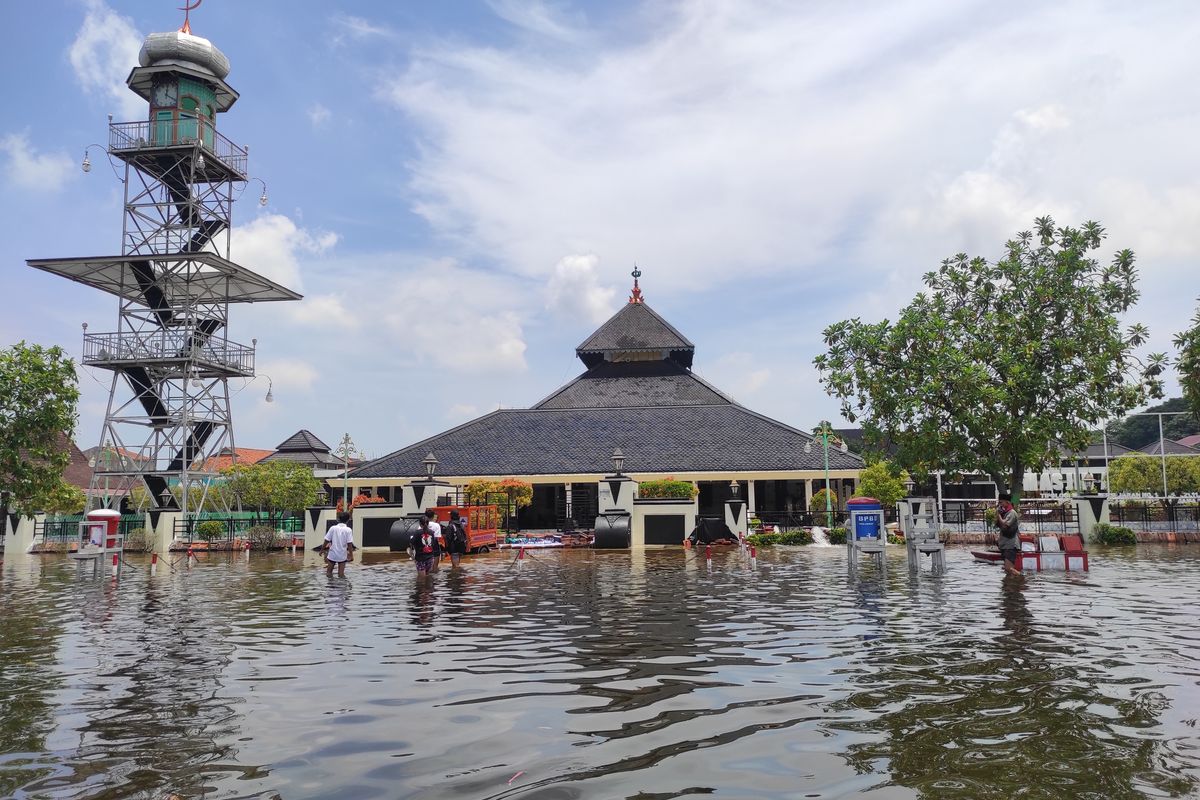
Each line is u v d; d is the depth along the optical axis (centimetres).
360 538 2922
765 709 593
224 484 4041
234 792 432
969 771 452
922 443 2677
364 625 1056
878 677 697
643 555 2520
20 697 655
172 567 2231
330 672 748
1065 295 2661
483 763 477
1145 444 10175
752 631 962
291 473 4216
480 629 1005
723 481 4247
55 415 2600
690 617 1094
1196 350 2659
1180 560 2147
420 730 549
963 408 2639
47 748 514
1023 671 715
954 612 1120
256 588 1596
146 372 3803
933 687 657
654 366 5678
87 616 1185
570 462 4238
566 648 861
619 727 550
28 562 2630
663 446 4316
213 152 3803
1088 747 493
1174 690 640
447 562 2277
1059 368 2670
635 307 5962
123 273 3756
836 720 560
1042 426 2559
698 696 636
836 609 1166
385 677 723
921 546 1773
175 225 3825
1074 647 834
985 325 2720
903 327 2758
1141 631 938
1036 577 1661
